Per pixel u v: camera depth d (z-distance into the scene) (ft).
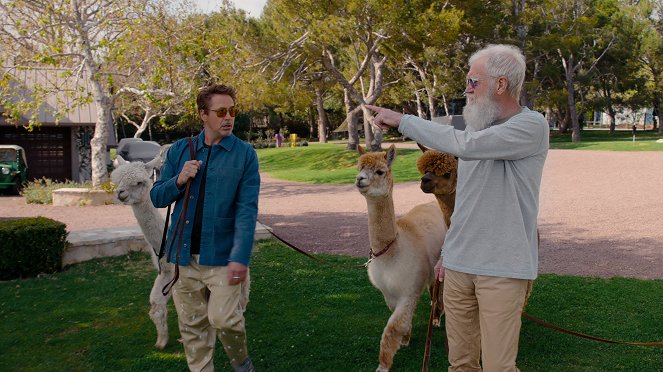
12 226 25.34
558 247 30.96
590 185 57.36
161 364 15.64
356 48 95.96
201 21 57.52
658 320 18.69
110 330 18.39
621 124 264.72
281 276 24.66
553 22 122.21
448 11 73.31
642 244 31.17
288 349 16.61
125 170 15.61
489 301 9.70
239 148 11.91
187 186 11.63
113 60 54.13
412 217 16.30
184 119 60.03
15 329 18.52
